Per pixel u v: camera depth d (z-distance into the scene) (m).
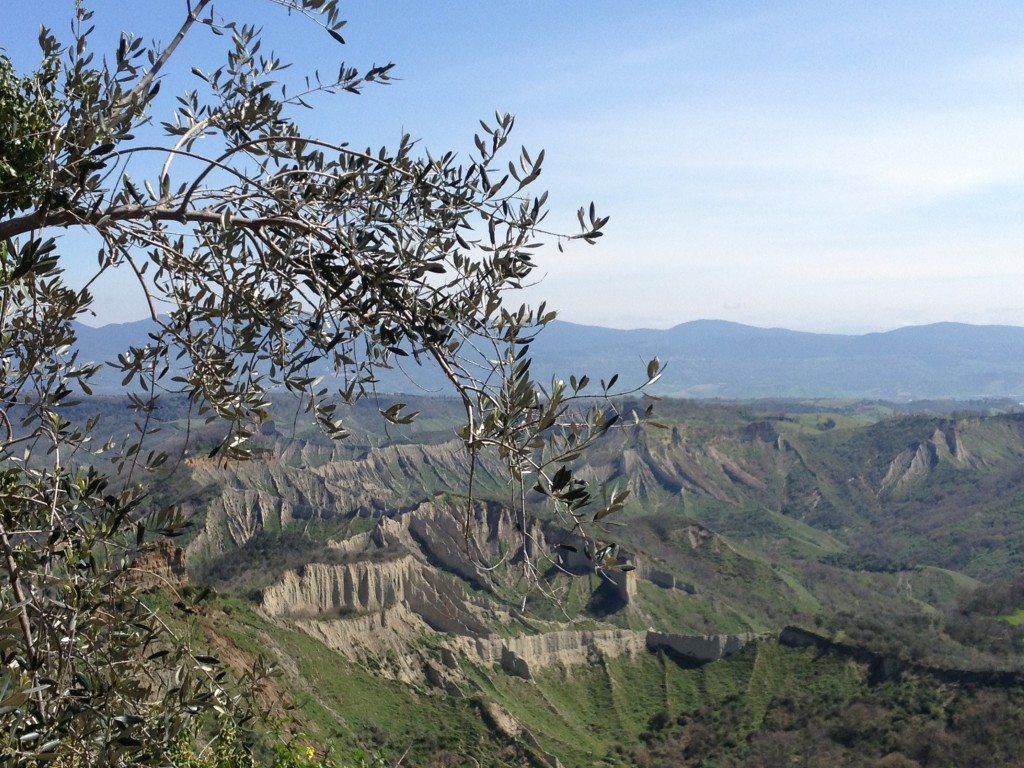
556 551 4.13
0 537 4.27
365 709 53.81
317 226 4.52
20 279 4.48
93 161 4.05
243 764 6.32
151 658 4.66
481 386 4.30
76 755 4.18
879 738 51.91
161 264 5.02
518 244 4.84
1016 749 46.06
